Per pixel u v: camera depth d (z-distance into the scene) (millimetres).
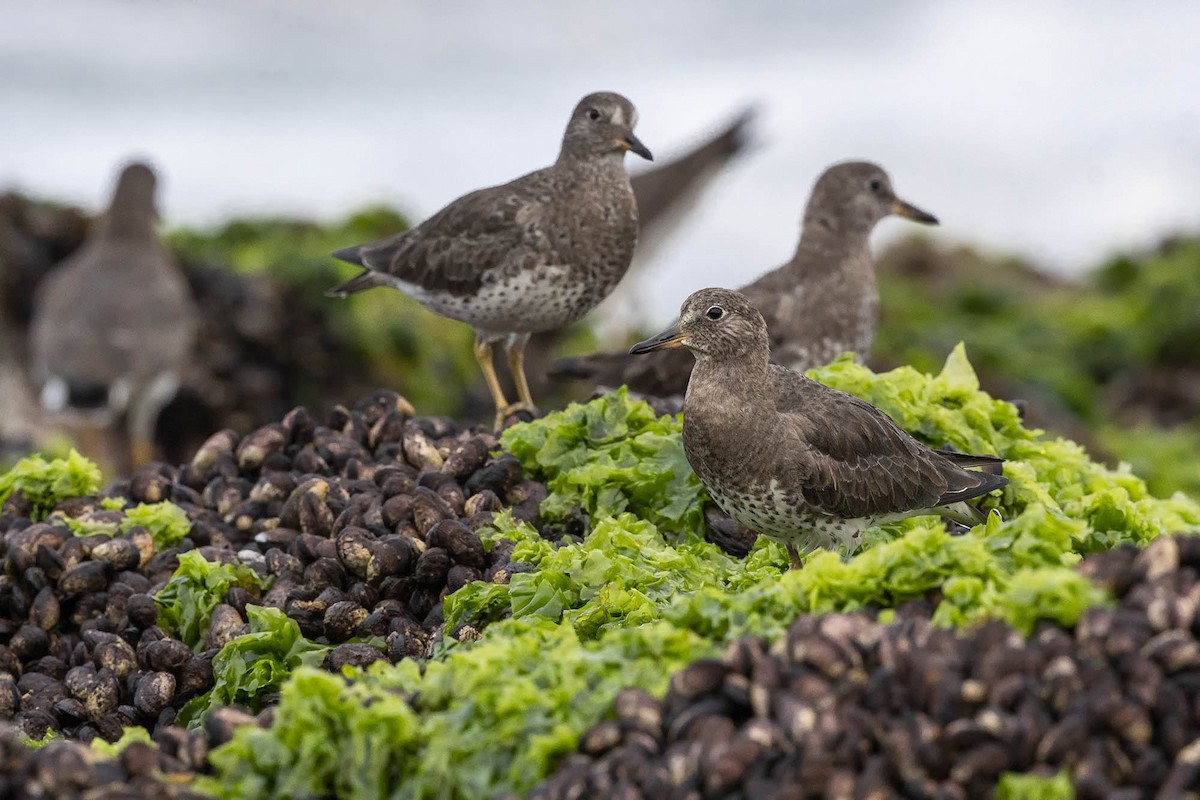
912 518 8586
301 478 9141
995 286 21797
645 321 18141
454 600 7617
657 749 5762
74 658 8148
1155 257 23438
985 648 5820
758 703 5746
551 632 6812
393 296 17703
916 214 12469
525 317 11250
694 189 17812
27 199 18281
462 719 6008
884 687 5711
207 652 7879
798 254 12445
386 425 9641
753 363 8062
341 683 6176
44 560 8430
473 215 11062
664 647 6238
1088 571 6172
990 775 5449
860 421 8180
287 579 8258
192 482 9562
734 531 8742
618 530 8016
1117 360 20047
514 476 8828
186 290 17234
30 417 16672
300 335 17188
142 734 6828
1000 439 9367
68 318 15633
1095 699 5559
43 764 5875
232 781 6086
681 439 8898
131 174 16266
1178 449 16219
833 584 6430
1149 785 5438
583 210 10984
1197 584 5992
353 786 5945
